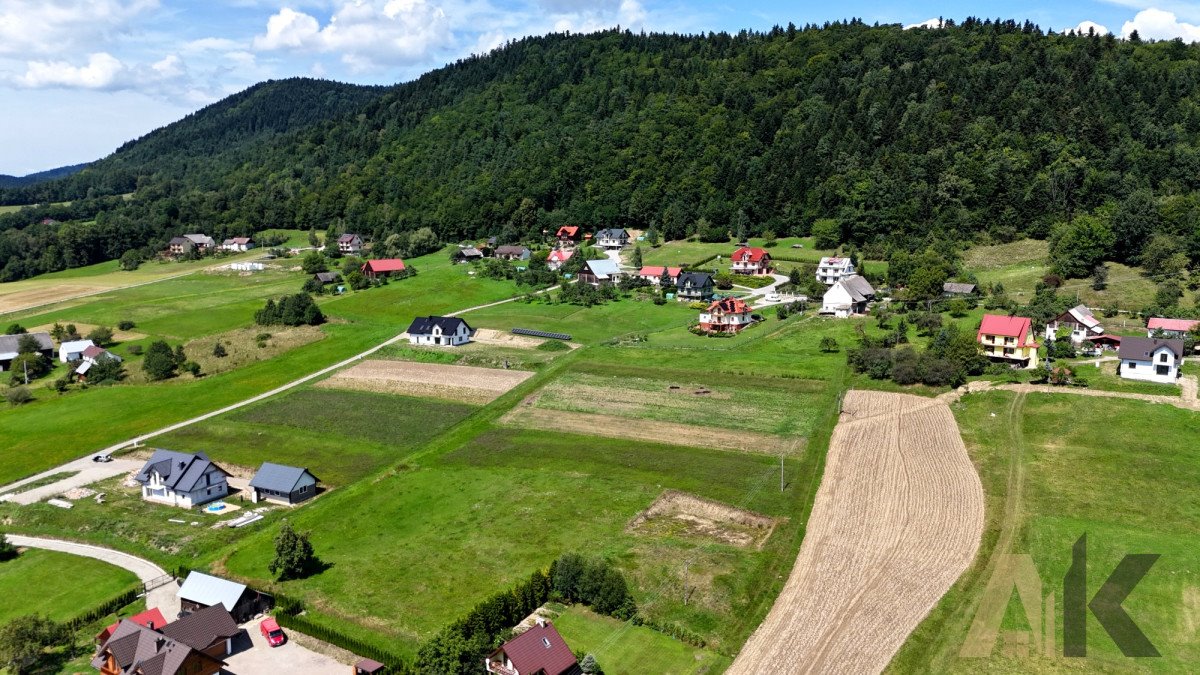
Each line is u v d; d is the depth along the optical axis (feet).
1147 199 520.42
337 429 351.25
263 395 405.80
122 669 183.42
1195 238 483.10
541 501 265.13
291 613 208.44
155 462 295.07
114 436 359.05
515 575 219.82
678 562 221.87
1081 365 361.92
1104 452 276.00
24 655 190.29
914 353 368.07
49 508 284.61
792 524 240.53
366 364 445.78
